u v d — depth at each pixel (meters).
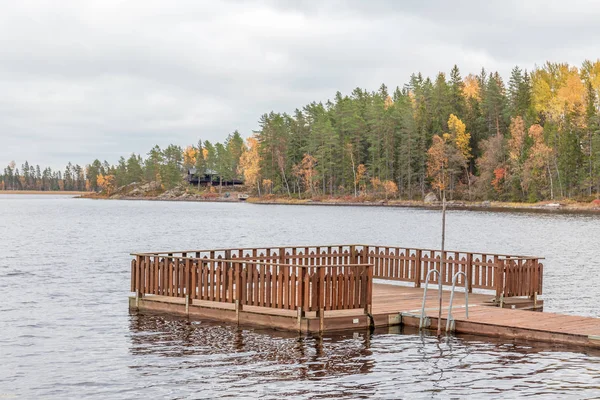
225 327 19.52
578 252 50.12
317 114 186.00
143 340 18.30
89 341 18.48
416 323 19.52
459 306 21.12
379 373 15.06
